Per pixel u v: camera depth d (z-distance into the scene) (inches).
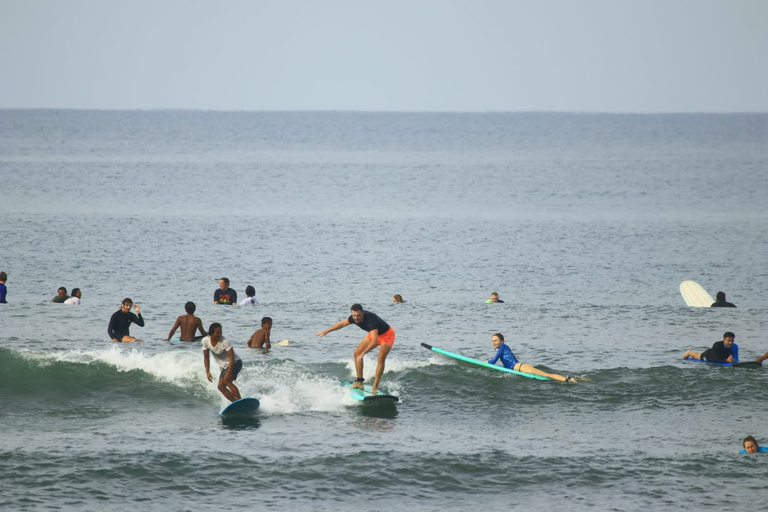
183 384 1285.7
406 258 3088.1
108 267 2731.3
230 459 1002.1
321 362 1448.1
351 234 3705.7
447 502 909.8
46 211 4207.7
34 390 1234.0
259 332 1605.6
